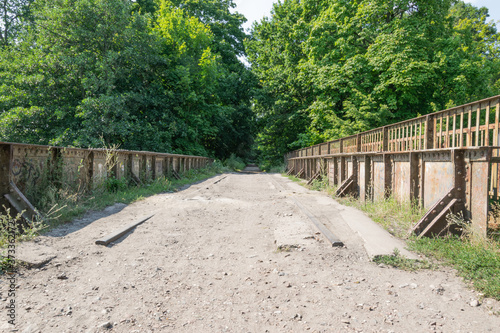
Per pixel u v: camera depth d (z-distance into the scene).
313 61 24.84
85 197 8.70
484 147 4.72
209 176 24.23
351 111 19.56
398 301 3.33
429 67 18.34
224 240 5.77
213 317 3.02
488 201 4.76
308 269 4.29
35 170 7.29
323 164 15.20
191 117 31.92
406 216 6.63
